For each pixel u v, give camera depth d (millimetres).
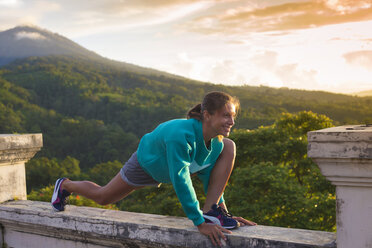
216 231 1625
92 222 2010
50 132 112688
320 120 12781
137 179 1896
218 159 1850
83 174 60000
